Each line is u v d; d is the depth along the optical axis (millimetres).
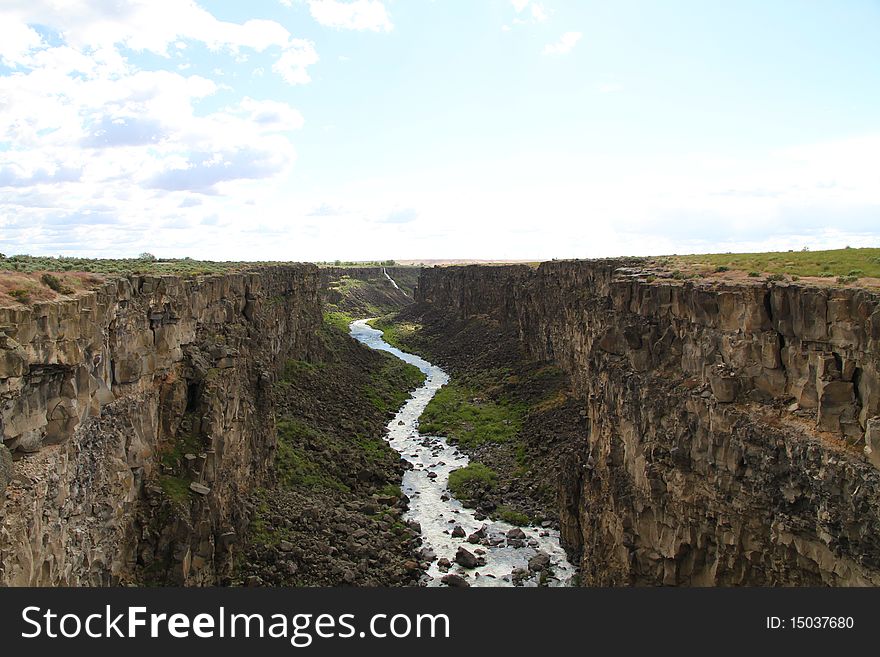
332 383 84312
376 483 57656
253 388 47250
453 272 170375
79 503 23891
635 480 32906
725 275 33156
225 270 58031
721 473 26688
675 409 30031
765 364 26031
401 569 41125
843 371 22562
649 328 34188
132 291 31531
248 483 43031
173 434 34344
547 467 58375
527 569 42375
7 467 18312
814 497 22453
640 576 31766
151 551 30078
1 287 21656
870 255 35750
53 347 21828
